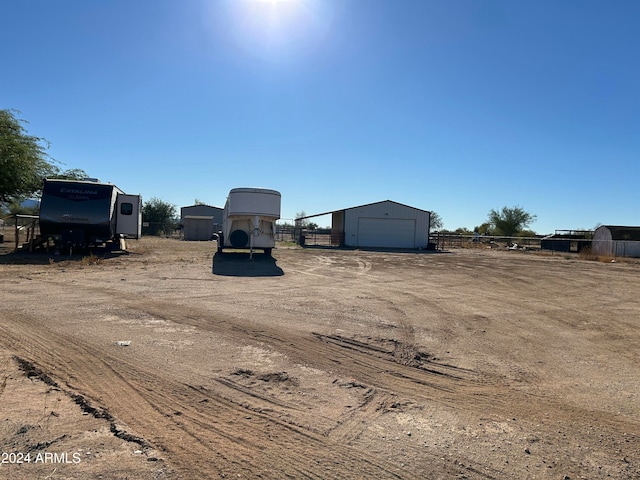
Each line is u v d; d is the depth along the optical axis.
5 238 33.06
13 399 4.87
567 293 14.51
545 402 5.34
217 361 6.39
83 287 12.38
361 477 3.62
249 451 3.97
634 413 5.09
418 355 7.06
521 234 66.31
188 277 15.27
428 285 15.53
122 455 3.81
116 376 5.67
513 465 3.87
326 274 17.94
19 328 7.75
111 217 22.41
